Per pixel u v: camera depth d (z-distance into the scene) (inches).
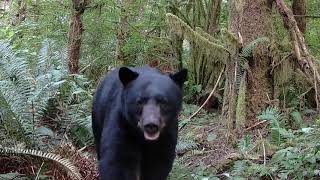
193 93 257.0
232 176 156.6
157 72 126.2
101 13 276.4
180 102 120.6
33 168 158.4
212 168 166.1
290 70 205.3
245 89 195.3
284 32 229.9
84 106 198.4
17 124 166.4
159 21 279.7
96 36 286.4
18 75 177.2
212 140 192.9
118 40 274.2
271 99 201.9
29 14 324.2
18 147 157.4
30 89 173.6
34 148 168.6
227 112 199.9
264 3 203.3
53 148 172.1
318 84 188.7
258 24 201.0
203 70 255.4
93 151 190.2
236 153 170.9
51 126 191.2
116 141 123.9
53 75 191.3
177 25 196.2
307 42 256.1
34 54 216.7
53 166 157.3
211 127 209.3
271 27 204.8
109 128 126.6
